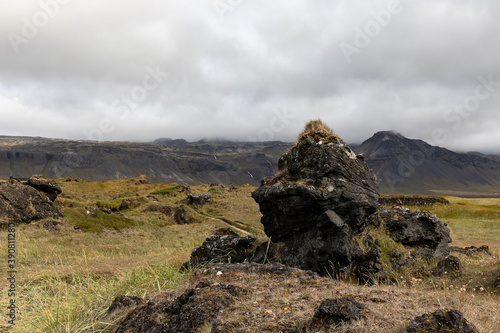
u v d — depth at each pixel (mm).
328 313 3922
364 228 9203
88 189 76938
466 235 26859
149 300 6160
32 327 6406
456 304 4863
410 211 11922
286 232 9234
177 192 72438
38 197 29859
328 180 8680
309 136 9578
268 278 6297
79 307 7070
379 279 8688
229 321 4203
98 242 26812
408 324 3596
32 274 11945
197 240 33000
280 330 3912
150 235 33844
